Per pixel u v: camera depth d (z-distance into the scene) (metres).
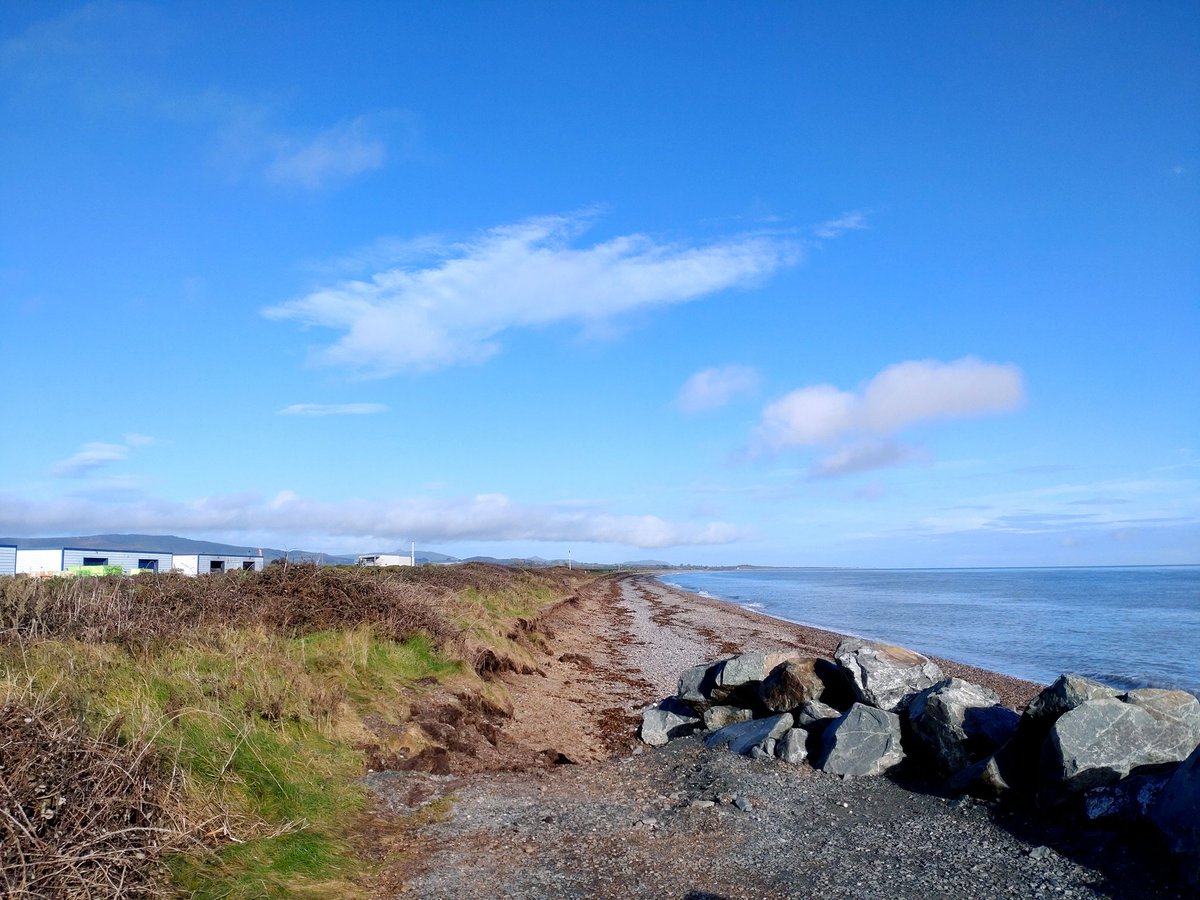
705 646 35.31
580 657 28.64
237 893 6.60
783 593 102.94
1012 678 27.84
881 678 13.13
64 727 6.91
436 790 10.60
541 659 25.14
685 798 11.01
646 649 33.72
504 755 13.27
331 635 14.20
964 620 56.28
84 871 5.82
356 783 10.14
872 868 8.27
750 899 7.58
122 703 8.34
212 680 10.12
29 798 5.96
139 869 6.18
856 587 124.06
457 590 27.80
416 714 13.01
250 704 10.16
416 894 7.48
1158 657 34.78
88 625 10.12
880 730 11.88
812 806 10.34
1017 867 8.02
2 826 5.69
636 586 112.31
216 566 44.31
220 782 8.21
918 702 11.85
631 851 8.81
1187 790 7.61
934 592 103.94
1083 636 43.84
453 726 13.37
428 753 11.85
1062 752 8.95
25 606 9.92
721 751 13.23
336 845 8.24
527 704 17.80
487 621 23.22
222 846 7.24
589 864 8.40
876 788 10.97
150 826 6.52
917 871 8.13
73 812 6.12
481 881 7.85
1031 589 110.75
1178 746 8.98
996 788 9.73
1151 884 7.29
